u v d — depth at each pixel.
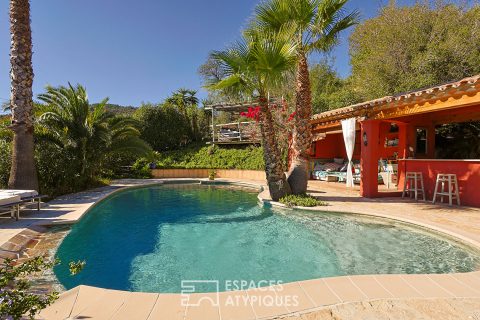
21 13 8.52
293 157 10.05
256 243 5.88
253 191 14.15
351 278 3.50
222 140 22.34
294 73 9.27
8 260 2.62
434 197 8.72
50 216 7.16
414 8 17.56
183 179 18.62
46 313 2.70
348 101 20.05
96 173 15.38
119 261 4.93
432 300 2.98
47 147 11.02
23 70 8.57
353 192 11.42
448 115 10.97
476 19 15.20
